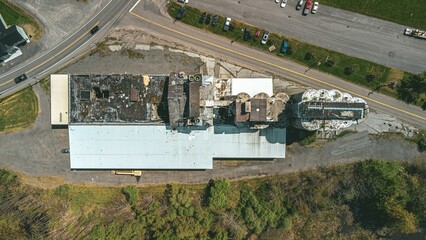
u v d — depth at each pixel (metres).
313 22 83.06
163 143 81.19
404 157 83.50
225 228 81.25
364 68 82.94
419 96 82.56
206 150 81.44
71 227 83.06
